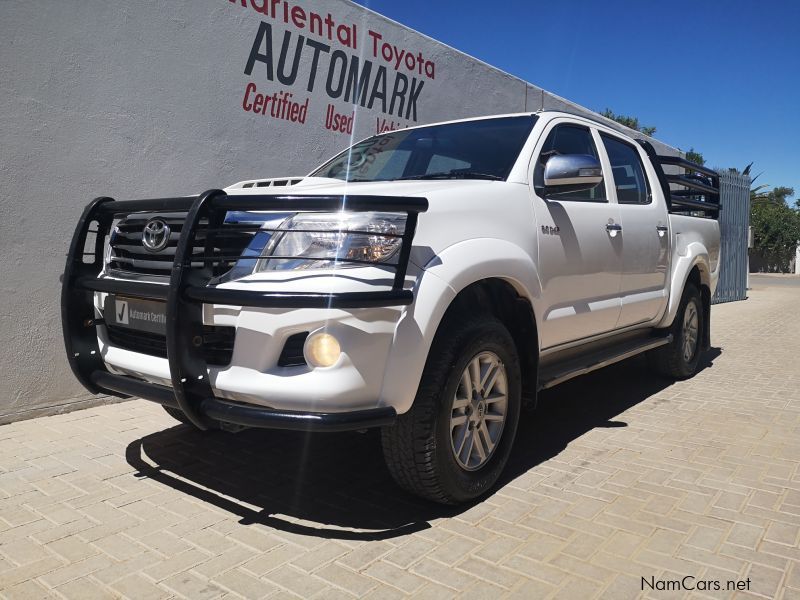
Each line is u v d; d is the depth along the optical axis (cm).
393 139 450
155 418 456
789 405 498
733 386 565
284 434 425
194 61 510
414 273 279
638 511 309
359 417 259
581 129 443
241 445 403
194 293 268
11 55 417
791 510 309
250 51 547
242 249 286
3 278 427
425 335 275
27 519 302
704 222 610
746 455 385
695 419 462
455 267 291
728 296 1460
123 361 320
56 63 437
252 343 265
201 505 318
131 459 378
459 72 780
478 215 319
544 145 394
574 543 278
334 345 257
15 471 359
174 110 500
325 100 616
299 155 596
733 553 269
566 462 375
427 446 286
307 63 594
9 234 426
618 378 598
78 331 338
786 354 731
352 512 310
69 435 419
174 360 269
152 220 310
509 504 318
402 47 695
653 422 455
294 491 335
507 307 354
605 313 425
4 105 416
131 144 478
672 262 532
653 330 548
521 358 359
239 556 268
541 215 362
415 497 326
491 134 404
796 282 2700
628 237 451
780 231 3806
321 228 272
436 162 402
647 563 262
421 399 284
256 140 559
